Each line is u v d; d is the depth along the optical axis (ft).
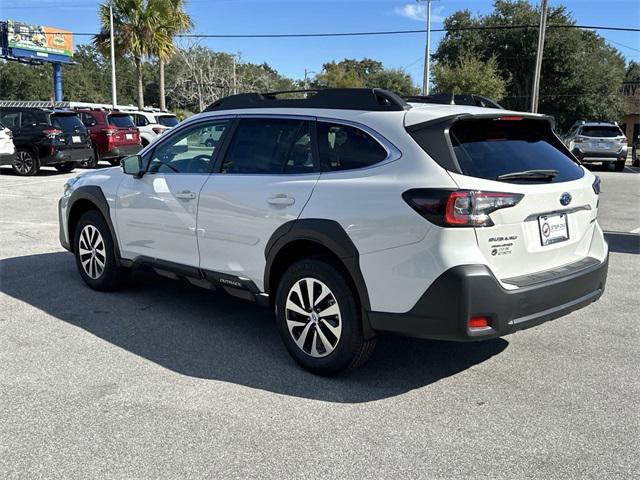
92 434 11.04
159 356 14.69
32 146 54.49
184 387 13.01
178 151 16.94
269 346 15.49
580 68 145.79
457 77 130.52
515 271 12.34
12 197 41.34
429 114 12.49
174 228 16.47
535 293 12.13
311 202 13.23
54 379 13.29
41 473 9.84
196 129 16.60
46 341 15.52
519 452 10.60
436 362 14.64
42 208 36.76
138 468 10.01
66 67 238.68
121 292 19.93
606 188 54.95
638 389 13.16
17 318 17.21
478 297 11.42
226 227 15.03
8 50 126.93
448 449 10.68
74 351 14.89
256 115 15.31
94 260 19.72
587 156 75.56
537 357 14.96
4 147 50.80
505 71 150.92
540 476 9.88
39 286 20.43
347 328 12.91
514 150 13.19
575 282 13.03
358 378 13.65
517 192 12.03
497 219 11.77
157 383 13.19
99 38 105.60
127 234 18.16
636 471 10.03
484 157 12.38
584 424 11.60
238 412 11.94
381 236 12.07
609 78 146.92
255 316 17.84
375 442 10.89
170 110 165.37
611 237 31.04
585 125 77.46
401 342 15.99
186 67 157.28
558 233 13.26
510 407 12.29
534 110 95.30
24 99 233.35
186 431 11.18
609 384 13.41
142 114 74.49
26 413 11.76
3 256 24.59
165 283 21.09
